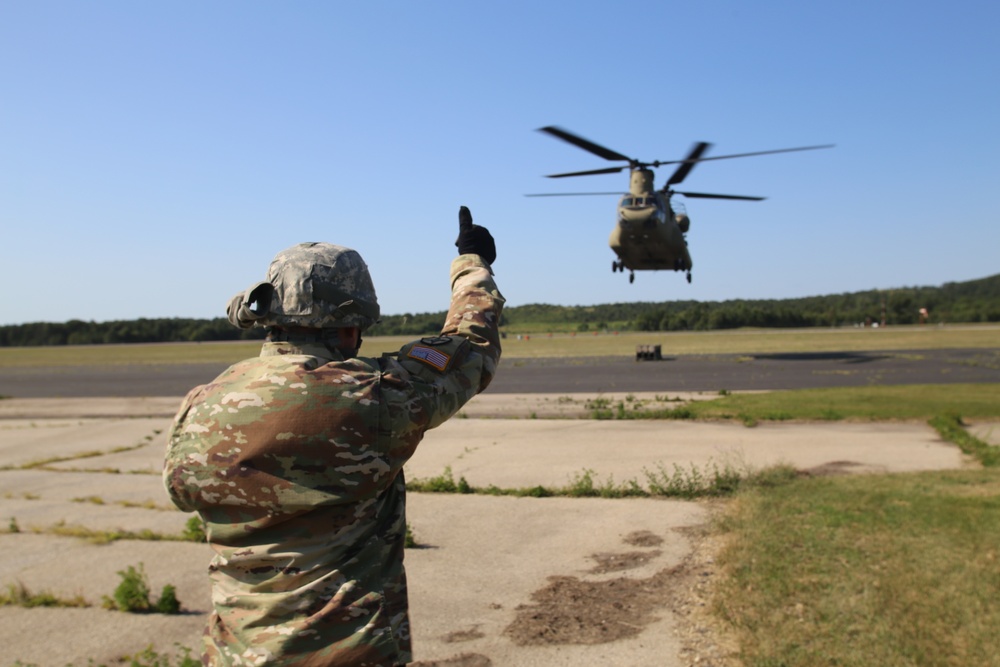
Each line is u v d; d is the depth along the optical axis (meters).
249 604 1.81
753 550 6.48
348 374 1.87
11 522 8.73
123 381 36.09
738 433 14.08
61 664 5.15
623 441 13.60
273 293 1.93
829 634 4.70
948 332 69.25
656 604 5.61
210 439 1.84
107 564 7.36
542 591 6.08
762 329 102.50
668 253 30.50
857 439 13.16
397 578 1.96
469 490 9.98
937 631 4.66
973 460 11.11
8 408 24.62
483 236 2.43
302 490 1.79
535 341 71.00
